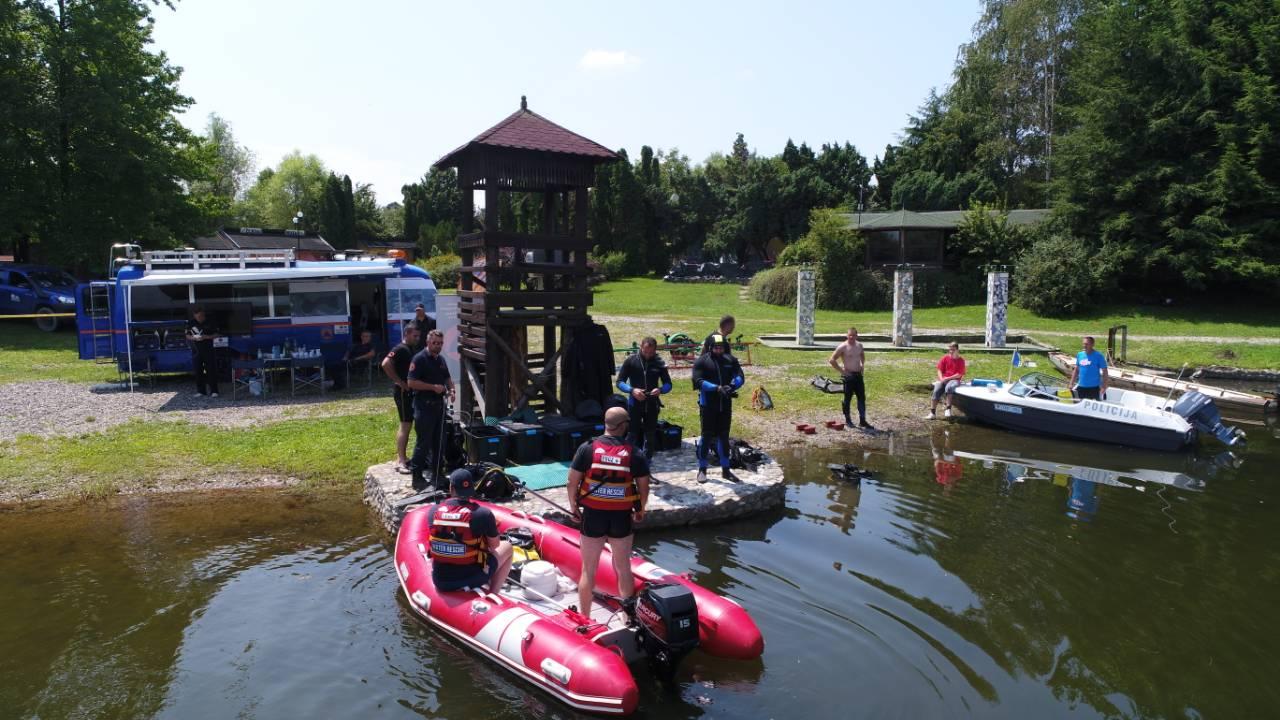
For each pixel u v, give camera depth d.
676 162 71.69
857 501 9.65
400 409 9.23
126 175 25.36
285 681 5.37
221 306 15.49
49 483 9.54
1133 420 12.80
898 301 24.14
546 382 10.77
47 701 5.07
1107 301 33.47
